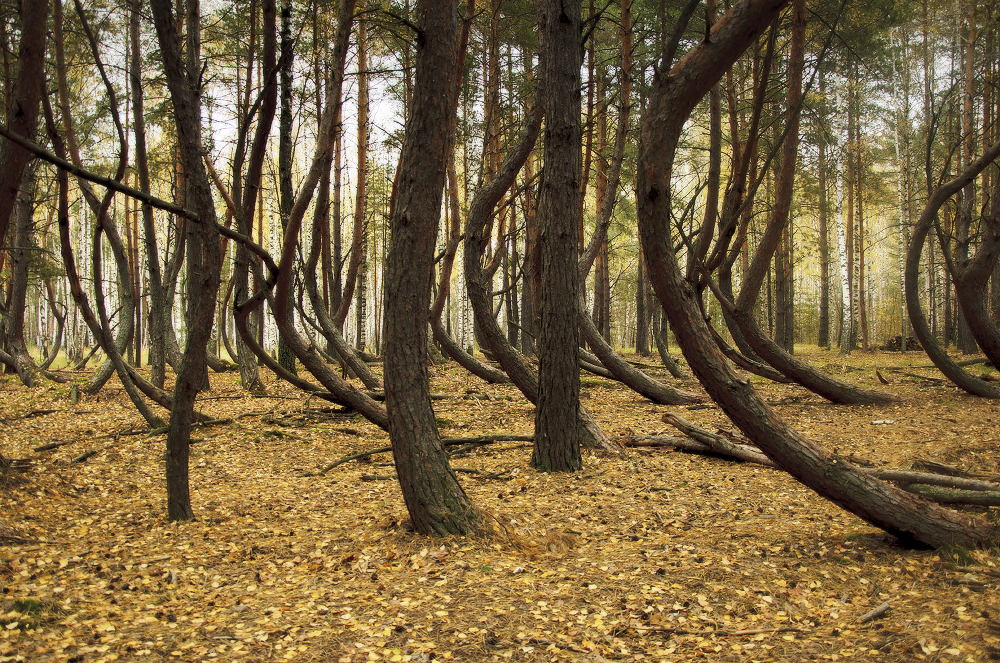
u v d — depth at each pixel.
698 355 4.48
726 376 4.44
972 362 17.48
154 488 7.31
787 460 4.45
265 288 7.23
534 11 15.09
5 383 16.22
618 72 14.48
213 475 7.96
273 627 3.43
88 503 6.59
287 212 9.84
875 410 11.42
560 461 7.61
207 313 5.62
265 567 4.48
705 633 3.34
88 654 3.06
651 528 5.34
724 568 4.22
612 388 15.57
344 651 3.16
